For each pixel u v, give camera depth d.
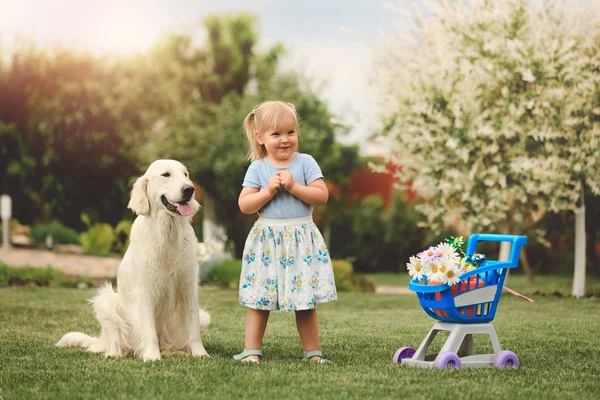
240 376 3.99
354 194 31.78
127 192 27.30
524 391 3.62
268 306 4.63
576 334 6.25
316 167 4.89
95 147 26.11
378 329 6.71
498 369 4.34
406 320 7.67
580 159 11.22
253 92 26.14
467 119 11.68
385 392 3.59
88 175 26.62
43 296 10.16
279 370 4.19
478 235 4.79
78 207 27.19
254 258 4.70
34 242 26.59
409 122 12.20
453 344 4.45
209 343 5.72
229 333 6.39
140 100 27.16
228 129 24.16
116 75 27.44
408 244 27.11
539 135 11.21
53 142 26.12
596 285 14.12
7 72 26.83
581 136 11.26
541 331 6.47
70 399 3.46
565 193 11.41
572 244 18.92
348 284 15.37
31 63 26.97
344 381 3.87
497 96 11.85
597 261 16.62
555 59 11.21
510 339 5.89
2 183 25.58
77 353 5.02
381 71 12.59
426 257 4.44
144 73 27.02
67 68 27.08
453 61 11.75
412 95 12.13
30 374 4.12
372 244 27.97
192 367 4.27
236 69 28.17
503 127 11.35
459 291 4.42
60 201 26.41
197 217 29.38
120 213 27.59
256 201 4.64
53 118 26.05
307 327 4.75
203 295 11.43
